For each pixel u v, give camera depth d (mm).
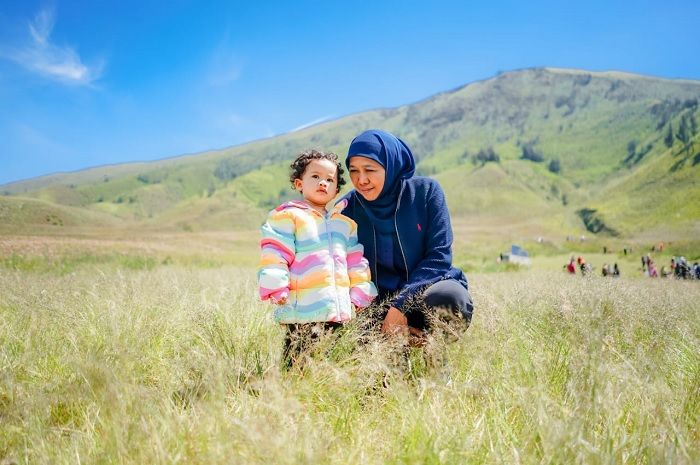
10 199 184125
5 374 2662
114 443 1979
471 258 57250
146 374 3033
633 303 3857
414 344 3186
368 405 2643
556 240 133625
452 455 1939
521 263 42438
